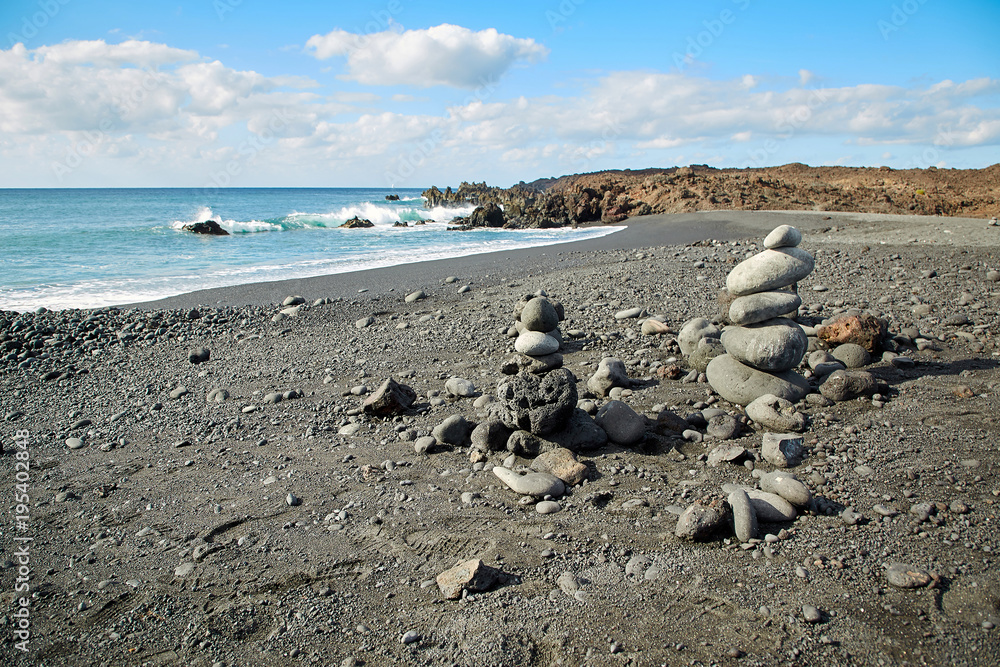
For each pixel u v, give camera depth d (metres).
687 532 3.48
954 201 34.19
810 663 2.54
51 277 14.80
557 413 4.74
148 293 12.78
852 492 3.87
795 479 3.86
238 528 3.92
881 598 2.89
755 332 5.46
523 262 16.11
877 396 5.20
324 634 2.91
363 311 10.54
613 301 9.95
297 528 3.87
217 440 5.44
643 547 3.46
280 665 2.73
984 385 5.36
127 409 6.41
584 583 3.16
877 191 37.59
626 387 6.09
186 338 9.29
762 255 5.55
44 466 5.08
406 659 2.71
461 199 54.00
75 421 6.10
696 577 3.15
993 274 9.68
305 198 76.69
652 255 15.38
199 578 3.41
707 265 12.88
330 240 25.53
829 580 3.05
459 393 6.13
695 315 8.81
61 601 3.29
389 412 5.72
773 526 3.60
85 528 4.05
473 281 13.07
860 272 11.13
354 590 3.24
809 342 6.86
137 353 8.60
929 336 7.15
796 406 5.25
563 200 38.47
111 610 3.19
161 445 5.41
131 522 4.10
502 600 3.05
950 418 4.72
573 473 4.30
